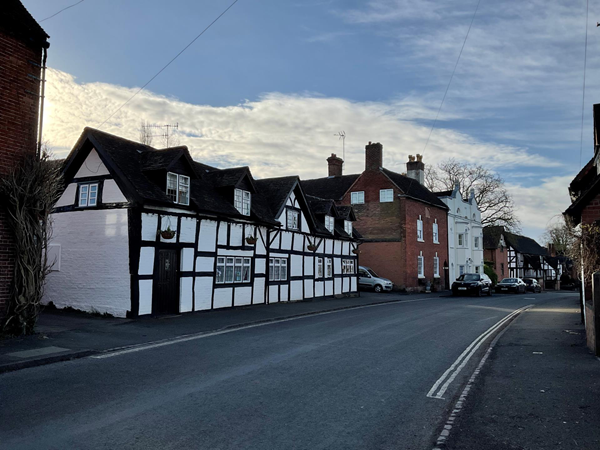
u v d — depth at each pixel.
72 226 16.06
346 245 30.34
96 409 6.05
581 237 14.14
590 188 13.84
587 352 10.41
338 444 5.07
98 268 15.39
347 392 7.11
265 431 5.39
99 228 15.52
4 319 10.48
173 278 16.22
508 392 7.25
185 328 13.27
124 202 14.92
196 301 17.03
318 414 6.05
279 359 9.41
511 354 10.37
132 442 5.00
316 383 7.59
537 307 24.12
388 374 8.33
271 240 22.08
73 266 15.88
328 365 8.93
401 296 31.88
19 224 10.56
